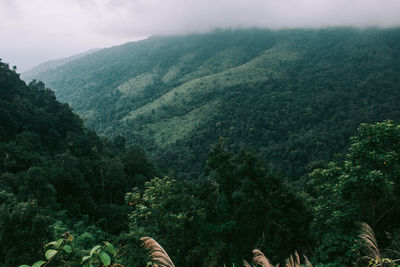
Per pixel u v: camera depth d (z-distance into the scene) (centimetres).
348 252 608
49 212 1483
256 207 970
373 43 18412
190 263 842
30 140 2745
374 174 696
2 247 837
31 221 861
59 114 3947
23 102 3375
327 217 793
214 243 851
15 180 1591
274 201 1038
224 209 986
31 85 4528
